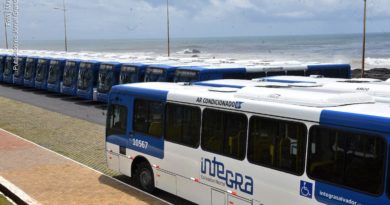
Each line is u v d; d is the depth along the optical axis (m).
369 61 91.81
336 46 165.88
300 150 8.67
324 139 8.29
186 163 11.23
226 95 10.55
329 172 8.21
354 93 9.23
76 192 12.15
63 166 14.71
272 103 9.24
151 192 12.54
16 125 23.47
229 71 24.19
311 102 8.69
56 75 36.62
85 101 33.50
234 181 9.99
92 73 31.88
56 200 11.53
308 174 8.54
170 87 12.52
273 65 26.80
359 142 7.78
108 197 11.75
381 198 7.48
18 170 14.25
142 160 12.80
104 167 15.56
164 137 11.87
